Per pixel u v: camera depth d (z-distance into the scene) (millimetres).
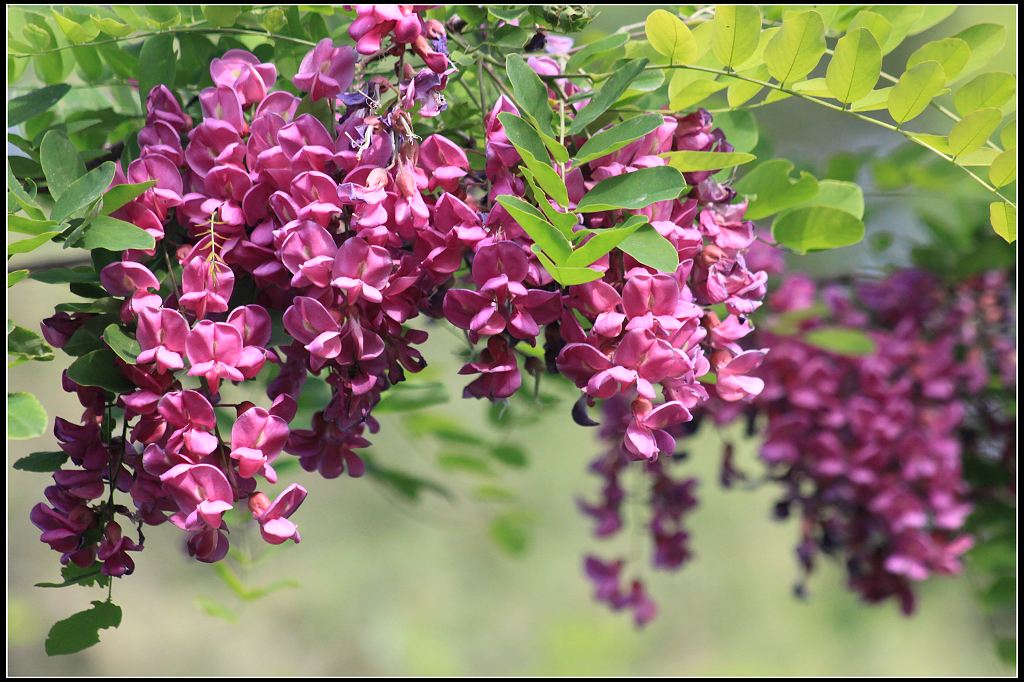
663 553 1638
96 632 1138
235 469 1093
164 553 2857
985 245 1558
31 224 1093
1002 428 1600
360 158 1087
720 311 1242
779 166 1202
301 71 1110
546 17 1172
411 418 1564
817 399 1484
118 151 1195
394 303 1099
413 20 1093
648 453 1085
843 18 1232
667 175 1087
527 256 1089
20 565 2740
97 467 1115
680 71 1173
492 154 1094
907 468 1473
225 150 1100
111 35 1194
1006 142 1147
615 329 1084
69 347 1113
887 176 1463
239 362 1086
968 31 1195
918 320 1608
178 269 1123
